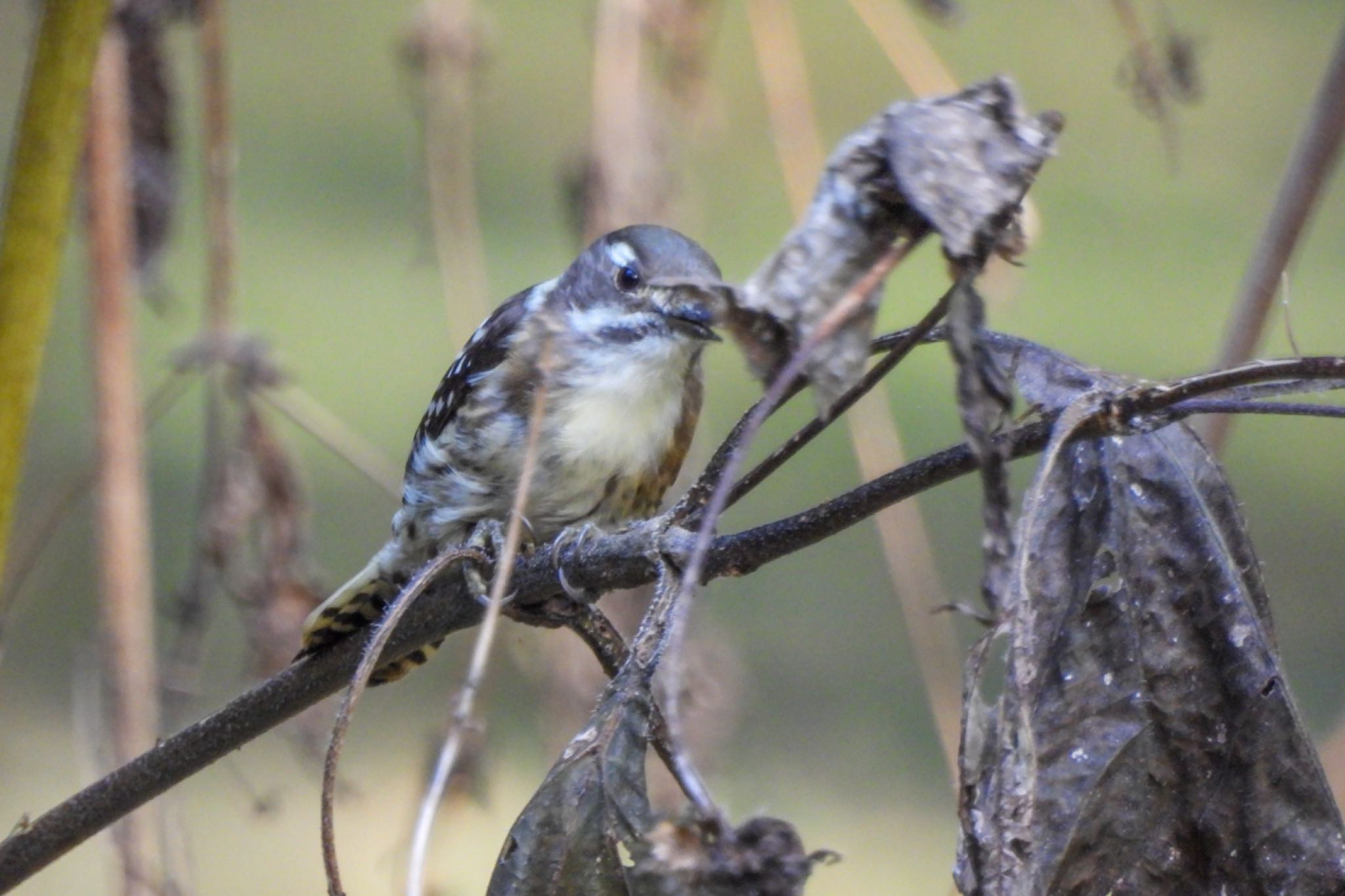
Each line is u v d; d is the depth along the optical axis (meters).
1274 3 20.20
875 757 15.26
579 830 4.31
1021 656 3.98
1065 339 17.22
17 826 6.18
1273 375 4.05
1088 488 4.75
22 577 8.67
